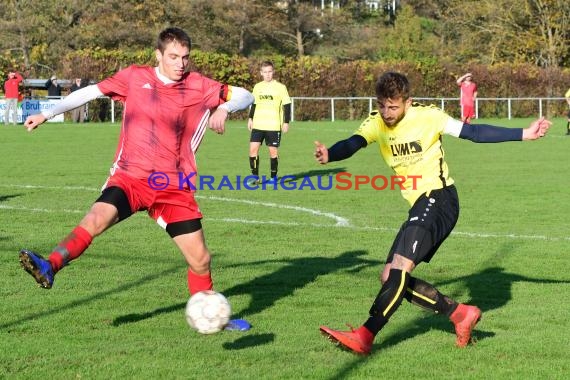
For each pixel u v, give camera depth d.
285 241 16.92
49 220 19.11
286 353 9.57
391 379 8.72
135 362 9.16
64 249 9.26
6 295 12.14
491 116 73.31
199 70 67.44
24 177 27.78
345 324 10.82
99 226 9.55
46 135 46.66
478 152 39.69
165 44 9.91
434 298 9.73
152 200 9.98
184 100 10.02
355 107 70.06
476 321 9.78
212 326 8.95
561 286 13.26
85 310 11.38
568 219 20.03
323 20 100.50
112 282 13.07
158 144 9.94
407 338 10.28
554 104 75.06
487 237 17.53
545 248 16.33
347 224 19.05
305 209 21.36
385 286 9.38
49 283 9.01
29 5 89.19
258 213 20.64
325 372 8.90
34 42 90.44
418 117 9.86
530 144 44.66
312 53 102.56
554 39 92.69
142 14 94.44
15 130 50.09
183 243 10.17
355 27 103.31
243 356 9.43
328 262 14.91
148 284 12.95
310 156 37.00
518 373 8.92
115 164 10.03
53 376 8.67
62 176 28.20
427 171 9.94
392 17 115.19
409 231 9.60
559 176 29.48
